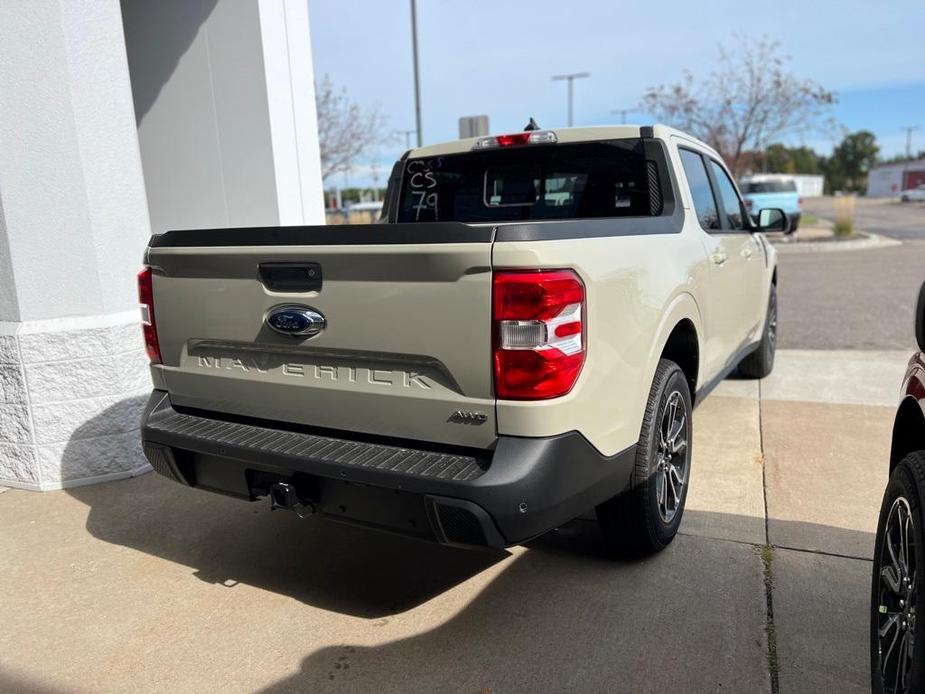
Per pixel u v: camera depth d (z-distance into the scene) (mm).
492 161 4340
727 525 3662
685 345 3797
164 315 3199
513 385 2420
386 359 2645
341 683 2613
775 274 6422
